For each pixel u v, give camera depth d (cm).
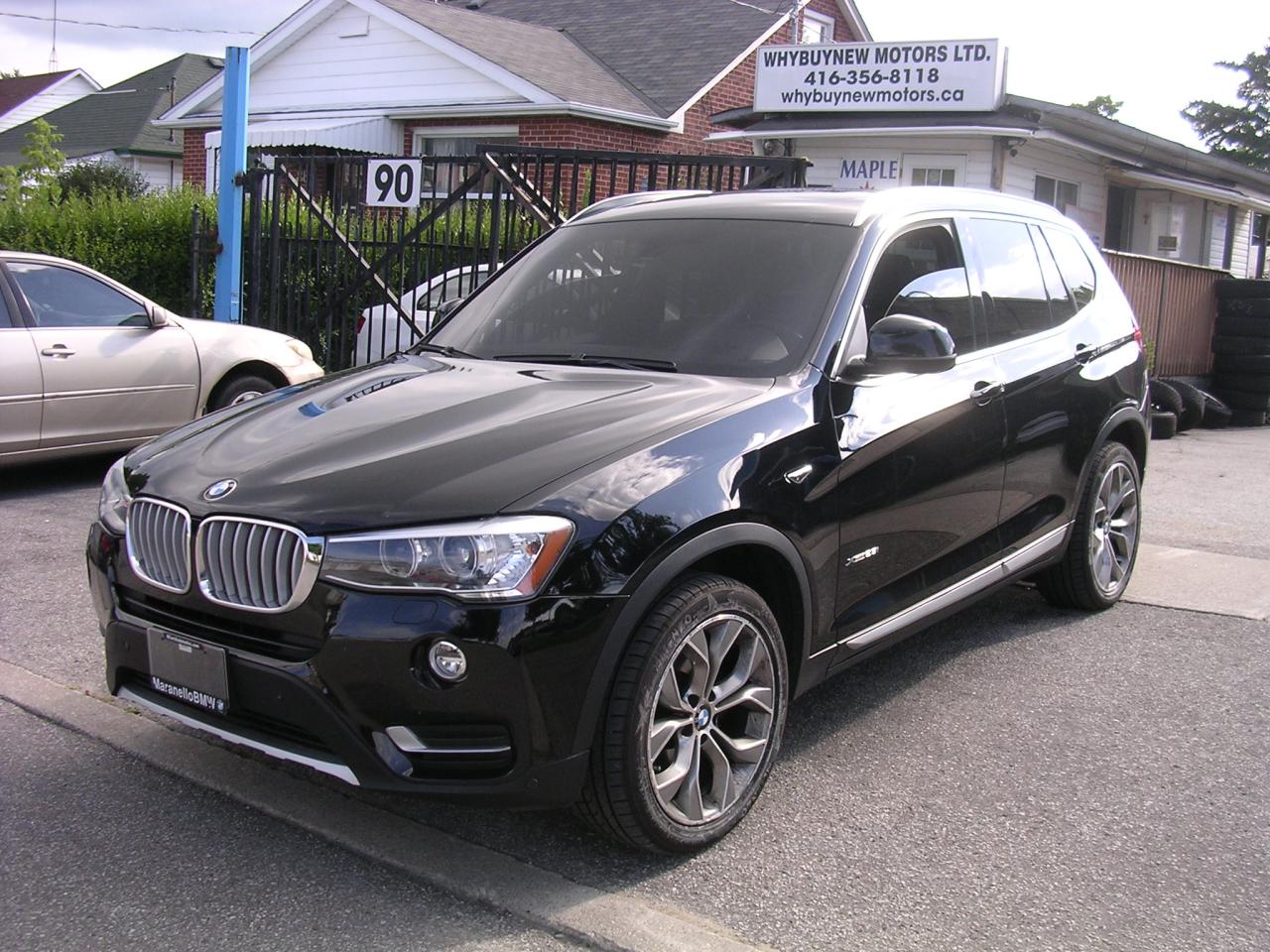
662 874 334
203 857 341
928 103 1623
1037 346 508
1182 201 2002
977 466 452
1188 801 382
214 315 1179
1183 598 606
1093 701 467
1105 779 397
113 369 814
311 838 353
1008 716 451
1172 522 803
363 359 1066
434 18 2058
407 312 1053
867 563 398
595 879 330
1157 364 1478
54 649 511
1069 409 518
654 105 2012
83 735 423
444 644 299
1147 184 1933
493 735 306
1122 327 586
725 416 358
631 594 314
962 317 470
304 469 338
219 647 324
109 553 364
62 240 1235
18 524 727
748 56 2178
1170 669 503
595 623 308
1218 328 1562
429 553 303
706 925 308
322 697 306
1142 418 584
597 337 435
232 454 361
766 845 351
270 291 1127
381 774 306
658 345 420
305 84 2191
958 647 530
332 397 402
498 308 479
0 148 4253
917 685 482
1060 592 570
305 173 1119
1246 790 390
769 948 298
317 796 377
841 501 380
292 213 1148
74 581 611
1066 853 348
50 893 322
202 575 331
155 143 3631
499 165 932
